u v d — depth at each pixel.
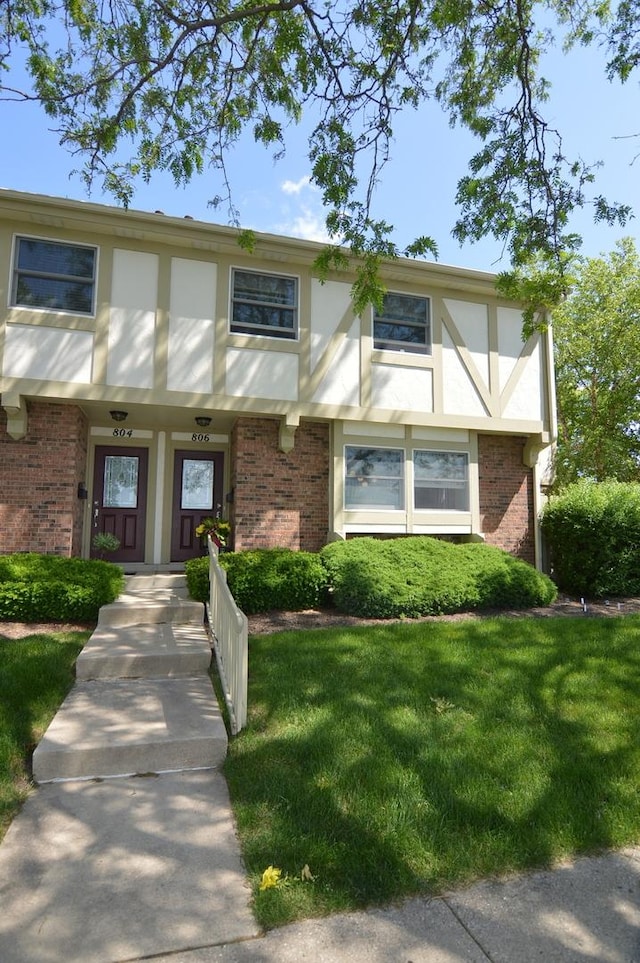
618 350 19.80
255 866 2.71
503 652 5.89
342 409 9.79
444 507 10.63
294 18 5.68
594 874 2.70
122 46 5.99
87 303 8.71
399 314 10.50
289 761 3.67
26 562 7.55
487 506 11.08
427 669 5.36
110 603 7.33
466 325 10.88
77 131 6.15
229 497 10.45
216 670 5.60
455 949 2.22
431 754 3.71
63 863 2.76
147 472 10.41
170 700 4.72
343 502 9.85
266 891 2.51
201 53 5.99
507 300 11.23
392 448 10.31
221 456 10.86
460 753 3.75
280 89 6.09
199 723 4.19
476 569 8.85
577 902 2.50
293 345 9.63
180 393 8.90
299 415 9.52
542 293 6.41
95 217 8.46
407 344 10.48
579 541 10.20
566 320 20.34
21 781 3.60
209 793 3.49
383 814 3.06
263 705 4.54
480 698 4.70
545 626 7.02
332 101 5.91
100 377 8.54
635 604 9.47
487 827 2.97
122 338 8.72
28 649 5.67
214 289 9.28
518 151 6.16
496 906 2.47
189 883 2.62
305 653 5.81
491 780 3.43
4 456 8.41
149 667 5.42
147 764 3.80
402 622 7.61
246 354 9.38
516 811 3.12
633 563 10.06
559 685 5.00
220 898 2.52
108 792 3.50
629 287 19.73
